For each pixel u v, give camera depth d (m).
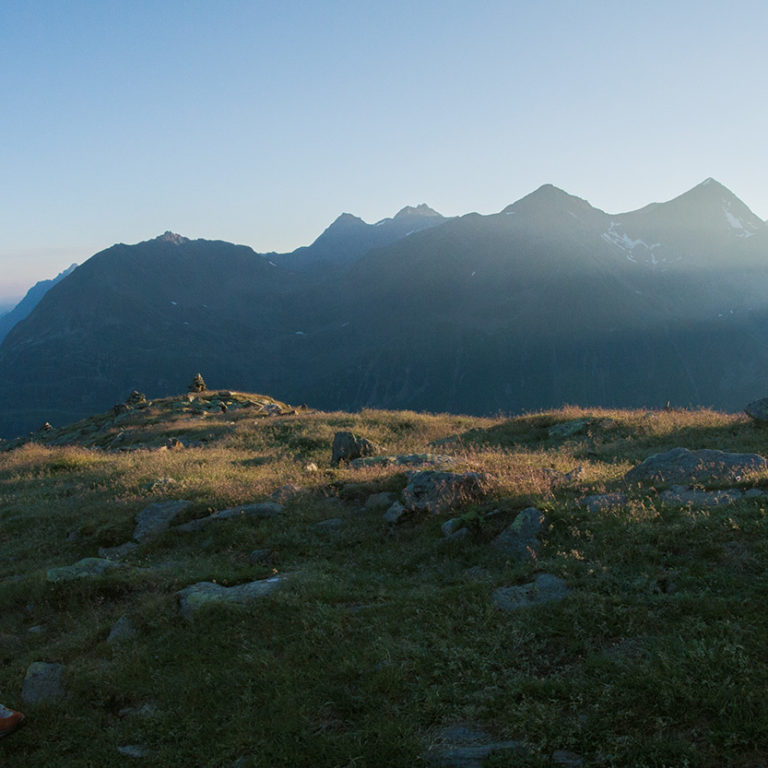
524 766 4.34
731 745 4.15
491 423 26.98
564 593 6.57
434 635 6.15
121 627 7.73
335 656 6.07
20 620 8.95
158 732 5.56
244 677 6.04
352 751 4.71
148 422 41.84
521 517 8.67
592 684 5.01
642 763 4.12
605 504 8.92
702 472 10.29
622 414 23.81
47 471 23.72
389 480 12.33
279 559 9.66
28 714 6.15
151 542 11.38
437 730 4.87
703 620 5.62
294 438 24.78
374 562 9.00
